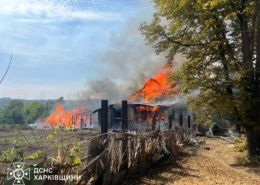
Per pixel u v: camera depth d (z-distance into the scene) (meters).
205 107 13.43
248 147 13.38
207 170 10.88
